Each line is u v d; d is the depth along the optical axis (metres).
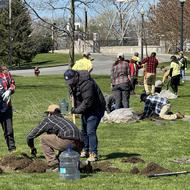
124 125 15.45
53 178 8.74
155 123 15.80
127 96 17.00
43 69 59.97
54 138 9.35
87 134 10.28
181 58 35.06
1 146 12.23
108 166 9.68
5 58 60.06
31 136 9.67
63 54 81.12
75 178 8.68
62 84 34.44
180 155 11.01
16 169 9.43
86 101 9.95
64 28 20.30
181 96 25.03
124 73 16.94
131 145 12.23
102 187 8.09
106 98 17.20
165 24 72.75
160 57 68.19
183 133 14.01
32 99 23.89
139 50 77.19
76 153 8.73
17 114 18.61
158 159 10.50
